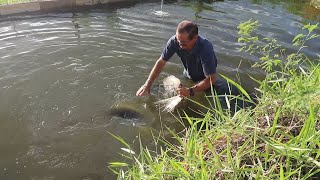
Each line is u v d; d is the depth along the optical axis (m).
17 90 4.59
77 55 5.60
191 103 4.25
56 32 6.54
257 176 2.01
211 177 2.17
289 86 2.93
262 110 2.71
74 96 4.49
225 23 7.09
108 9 8.02
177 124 3.90
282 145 2.09
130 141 3.62
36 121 3.98
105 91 4.61
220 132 2.61
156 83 4.79
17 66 5.22
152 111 4.16
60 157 3.40
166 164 2.51
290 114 2.56
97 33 6.50
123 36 6.36
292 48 5.85
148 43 6.07
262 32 6.59
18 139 3.67
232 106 4.11
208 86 4.30
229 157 2.21
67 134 3.75
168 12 7.81
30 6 7.64
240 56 5.55
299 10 8.08
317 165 2.00
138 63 5.38
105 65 5.29
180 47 4.38
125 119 4.02
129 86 4.75
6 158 3.38
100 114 4.12
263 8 8.20
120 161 3.32
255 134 2.25
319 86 2.64
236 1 8.77
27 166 3.28
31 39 6.21
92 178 3.13
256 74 5.00
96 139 3.66
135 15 7.59
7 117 4.04
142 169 2.50
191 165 2.28
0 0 7.75
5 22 7.07
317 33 6.60
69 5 7.98
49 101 4.37
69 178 3.13
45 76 4.96
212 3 8.57
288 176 1.93
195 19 7.33
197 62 4.54
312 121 2.12
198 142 2.60
